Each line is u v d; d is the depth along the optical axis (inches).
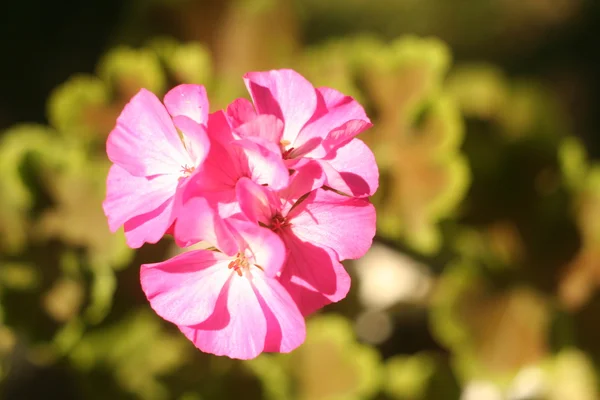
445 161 21.4
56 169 21.5
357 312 22.4
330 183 17.1
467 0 35.3
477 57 34.1
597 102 33.0
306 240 17.1
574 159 22.3
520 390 22.8
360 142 17.2
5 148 21.8
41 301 21.2
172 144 17.4
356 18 34.5
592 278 22.1
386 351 23.4
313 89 17.3
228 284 17.2
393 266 23.5
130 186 17.6
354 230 17.1
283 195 17.0
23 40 31.9
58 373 23.5
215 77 23.2
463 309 21.7
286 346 16.9
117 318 21.8
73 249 21.4
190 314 17.1
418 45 21.8
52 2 32.6
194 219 16.6
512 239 22.4
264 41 23.2
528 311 22.0
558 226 22.2
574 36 34.3
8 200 21.5
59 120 21.8
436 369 22.1
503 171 22.4
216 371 21.7
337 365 21.6
